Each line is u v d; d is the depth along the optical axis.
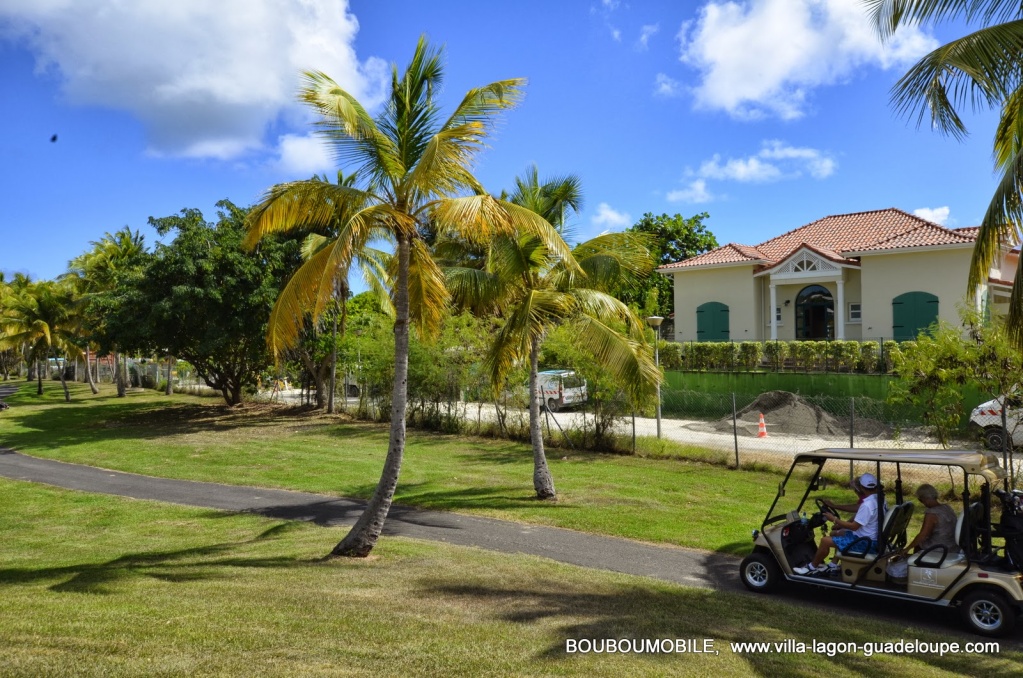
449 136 8.33
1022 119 8.77
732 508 11.70
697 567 8.80
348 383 28.12
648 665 4.91
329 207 8.86
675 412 26.95
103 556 8.65
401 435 8.97
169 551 8.91
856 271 29.81
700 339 33.25
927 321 26.75
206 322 23.25
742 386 27.55
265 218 8.60
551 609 6.36
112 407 32.22
